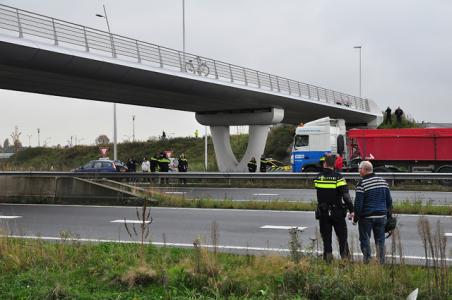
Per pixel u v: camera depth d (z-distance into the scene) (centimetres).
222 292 670
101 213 1712
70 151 7756
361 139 3109
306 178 2792
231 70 3753
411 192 2464
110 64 2867
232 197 2242
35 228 1377
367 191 862
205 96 3791
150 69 3091
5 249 852
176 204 1891
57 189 2055
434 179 2609
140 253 836
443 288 630
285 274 698
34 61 2586
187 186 2944
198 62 3475
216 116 4706
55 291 665
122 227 1389
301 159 3325
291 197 2230
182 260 815
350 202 858
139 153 7262
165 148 7219
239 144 6988
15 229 1334
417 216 1566
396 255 820
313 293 654
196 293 667
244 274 734
